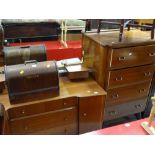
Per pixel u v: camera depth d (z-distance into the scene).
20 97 1.66
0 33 2.17
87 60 2.22
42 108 1.74
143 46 1.95
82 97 1.83
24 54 2.05
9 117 1.65
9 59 2.01
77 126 2.01
